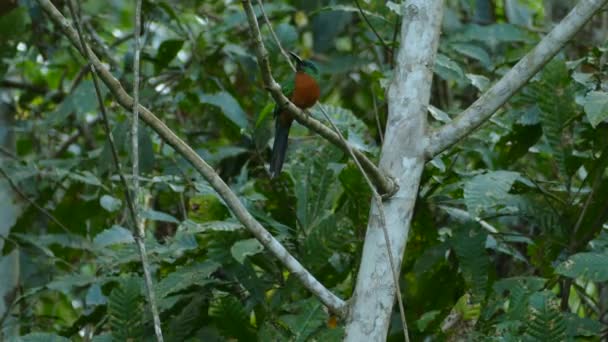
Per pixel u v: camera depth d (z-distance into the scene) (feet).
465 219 32.89
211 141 42.09
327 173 32.45
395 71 26.94
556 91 31.35
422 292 34.14
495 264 39.47
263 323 29.30
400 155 26.00
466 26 41.47
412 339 32.04
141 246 23.52
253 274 30.63
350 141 32.99
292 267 25.08
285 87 34.12
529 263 33.94
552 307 25.88
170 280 29.60
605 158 30.53
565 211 32.12
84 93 39.37
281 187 35.91
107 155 37.40
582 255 27.30
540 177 39.01
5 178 40.98
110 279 30.89
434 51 26.84
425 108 26.43
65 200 40.37
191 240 31.78
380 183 25.55
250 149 40.63
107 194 39.70
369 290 25.31
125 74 42.22
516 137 35.04
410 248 34.83
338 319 27.40
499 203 31.81
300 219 32.22
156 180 34.40
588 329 27.86
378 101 41.01
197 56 42.27
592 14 25.07
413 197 25.93
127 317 28.71
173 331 30.50
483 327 29.35
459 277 34.19
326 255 30.60
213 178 24.57
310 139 39.40
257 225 24.82
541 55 25.39
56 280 31.45
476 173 31.24
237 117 37.42
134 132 23.44
